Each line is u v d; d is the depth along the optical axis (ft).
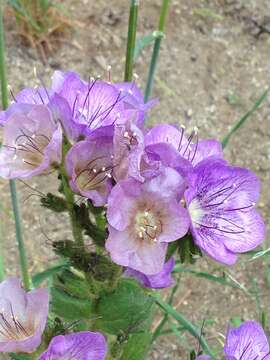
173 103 1.48
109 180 0.56
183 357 1.17
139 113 0.59
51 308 0.69
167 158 0.56
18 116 0.58
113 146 0.56
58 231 1.29
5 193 1.32
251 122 1.48
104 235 0.60
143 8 1.62
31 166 0.59
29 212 1.30
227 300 1.24
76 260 0.62
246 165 1.42
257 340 0.61
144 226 0.55
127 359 0.71
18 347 0.57
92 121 0.60
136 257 0.55
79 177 0.57
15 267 1.23
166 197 0.55
